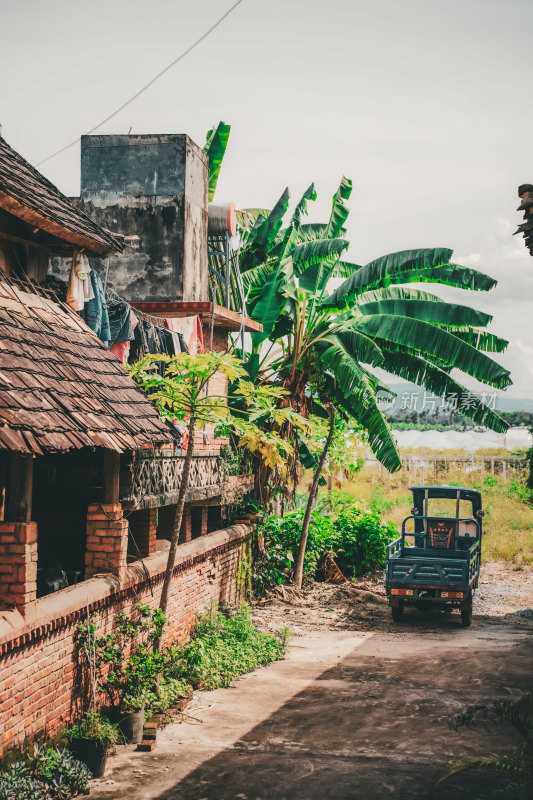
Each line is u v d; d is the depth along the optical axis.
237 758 7.84
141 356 10.26
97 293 9.70
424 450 43.88
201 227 14.57
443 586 14.70
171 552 9.37
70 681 7.93
